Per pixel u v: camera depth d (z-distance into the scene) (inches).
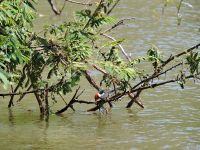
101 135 577.0
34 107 677.9
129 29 1213.1
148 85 624.1
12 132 581.9
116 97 615.2
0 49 457.7
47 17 1291.8
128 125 612.4
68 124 613.9
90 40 626.8
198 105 692.1
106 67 558.3
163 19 1341.0
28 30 542.9
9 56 462.3
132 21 1317.7
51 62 563.5
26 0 510.6
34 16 525.3
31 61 567.2
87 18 569.9
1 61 461.1
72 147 539.5
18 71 604.4
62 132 585.0
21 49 502.6
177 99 716.7
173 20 1330.0
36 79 587.8
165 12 1432.1
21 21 506.3
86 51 554.3
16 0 495.5
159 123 620.4
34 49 563.2
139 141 560.1
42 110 637.3
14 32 496.1
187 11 1444.4
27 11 505.7
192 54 585.6
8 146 539.5
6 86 450.9
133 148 539.5
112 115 652.1
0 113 652.7
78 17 625.6
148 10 1461.6
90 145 545.6
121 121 627.8
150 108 680.4
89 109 660.7
